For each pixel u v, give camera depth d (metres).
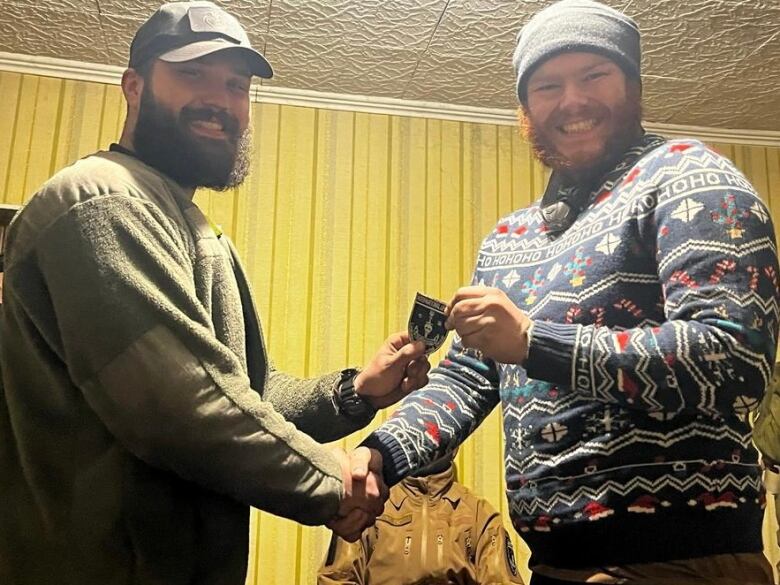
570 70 1.04
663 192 0.90
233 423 0.89
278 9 2.17
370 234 2.58
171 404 0.86
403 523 2.03
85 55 2.46
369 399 1.23
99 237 0.89
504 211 2.68
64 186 0.93
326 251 2.55
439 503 2.08
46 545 0.89
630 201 0.93
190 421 0.86
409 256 2.59
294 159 2.59
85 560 0.88
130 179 0.97
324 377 1.30
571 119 1.04
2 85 2.47
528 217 1.15
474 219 2.65
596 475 0.89
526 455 0.98
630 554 0.86
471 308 0.90
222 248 1.07
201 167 1.14
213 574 0.94
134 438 0.87
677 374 0.81
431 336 1.21
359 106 2.66
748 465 0.89
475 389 1.21
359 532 1.03
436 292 2.57
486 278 1.14
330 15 2.20
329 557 1.98
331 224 2.57
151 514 0.90
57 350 0.92
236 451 0.89
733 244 0.83
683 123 2.80
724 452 0.87
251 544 2.31
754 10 2.14
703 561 0.84
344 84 2.57
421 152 2.68
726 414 0.85
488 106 2.70
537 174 2.72
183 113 1.12
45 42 2.39
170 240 0.95
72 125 2.49
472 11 2.18
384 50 2.37
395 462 1.09
